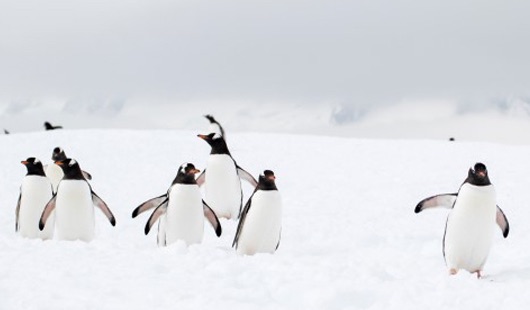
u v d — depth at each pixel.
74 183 14.14
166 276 10.37
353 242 15.41
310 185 27.55
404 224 18.28
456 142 47.22
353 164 34.97
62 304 8.69
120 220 19.55
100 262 11.16
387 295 9.48
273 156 38.16
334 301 9.20
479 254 11.20
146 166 33.25
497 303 9.03
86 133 48.84
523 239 15.33
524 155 38.69
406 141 47.62
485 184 10.99
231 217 18.86
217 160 18.27
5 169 31.50
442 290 9.70
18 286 9.47
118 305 8.82
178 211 13.34
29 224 15.48
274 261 11.38
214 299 9.09
